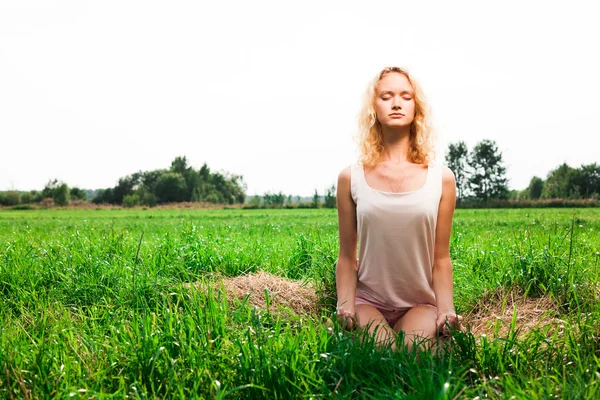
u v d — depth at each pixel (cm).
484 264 488
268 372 223
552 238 524
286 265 545
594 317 290
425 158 305
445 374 221
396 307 305
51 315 332
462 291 414
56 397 208
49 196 7738
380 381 217
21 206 6912
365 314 291
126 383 233
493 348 255
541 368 240
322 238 659
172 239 611
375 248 291
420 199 282
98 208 7312
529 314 347
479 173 6881
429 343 263
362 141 307
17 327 307
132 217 3034
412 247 286
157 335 265
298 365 234
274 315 346
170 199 9056
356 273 311
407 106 295
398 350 248
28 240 679
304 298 404
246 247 609
